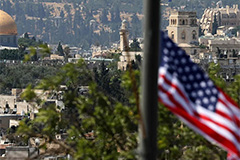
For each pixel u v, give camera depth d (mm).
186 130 110750
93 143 110375
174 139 111188
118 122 107875
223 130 89188
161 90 89938
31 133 107312
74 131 111250
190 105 89750
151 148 87625
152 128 87375
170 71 90312
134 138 109000
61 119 110875
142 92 87125
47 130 108438
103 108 108250
